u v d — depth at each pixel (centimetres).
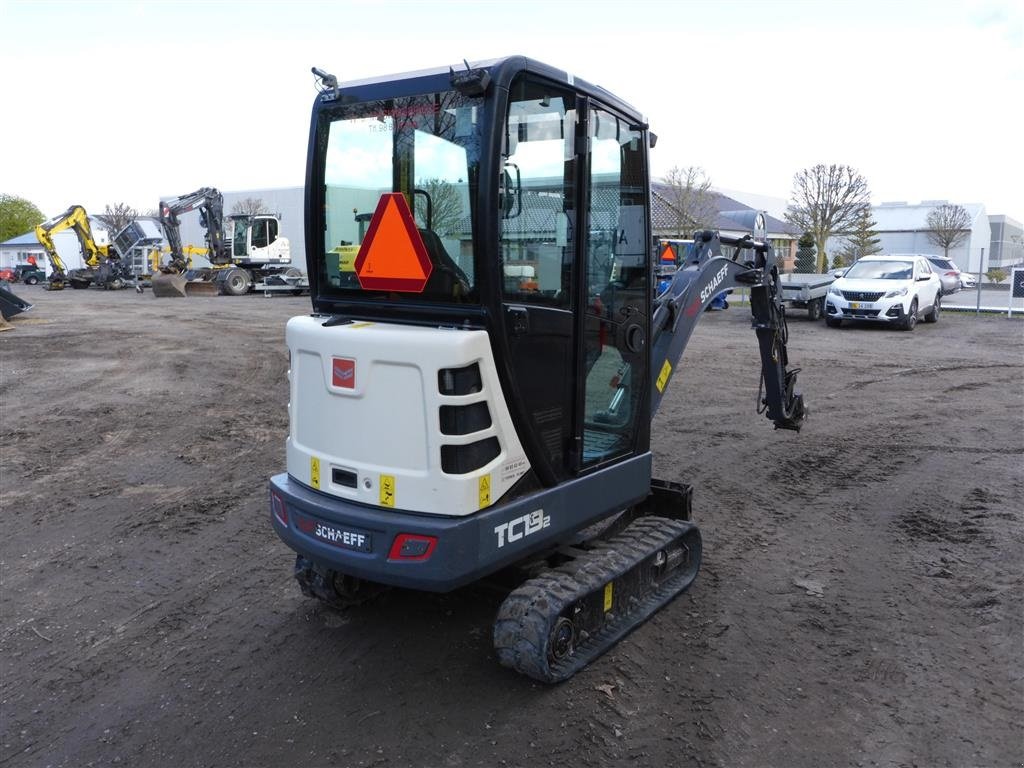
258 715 353
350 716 350
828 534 555
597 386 404
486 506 340
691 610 441
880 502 619
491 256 325
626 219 416
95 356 1384
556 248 363
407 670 386
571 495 380
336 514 352
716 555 520
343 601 436
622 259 414
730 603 450
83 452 790
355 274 374
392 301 362
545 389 363
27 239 6141
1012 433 820
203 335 1670
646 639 408
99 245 3844
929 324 1866
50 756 328
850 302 1720
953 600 450
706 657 391
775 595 461
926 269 1858
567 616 368
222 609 457
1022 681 368
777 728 336
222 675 387
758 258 625
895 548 527
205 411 970
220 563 522
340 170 377
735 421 895
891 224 5875
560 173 360
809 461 733
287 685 376
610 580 388
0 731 346
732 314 2130
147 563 524
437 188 343
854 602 450
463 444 329
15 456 775
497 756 320
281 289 3127
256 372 1233
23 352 1429
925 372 1186
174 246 3147
